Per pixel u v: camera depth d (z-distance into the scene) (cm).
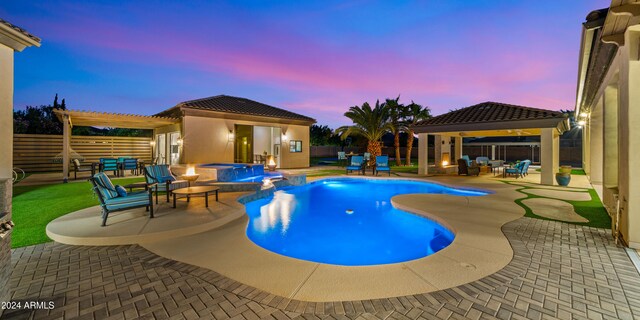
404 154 3791
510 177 1501
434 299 288
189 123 1512
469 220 601
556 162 1748
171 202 753
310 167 2148
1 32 266
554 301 284
